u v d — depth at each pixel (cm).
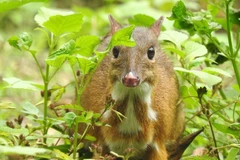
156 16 2105
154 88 1105
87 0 2594
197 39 1405
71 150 1050
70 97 1753
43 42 2230
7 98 1770
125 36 945
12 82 1088
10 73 1938
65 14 1037
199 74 1056
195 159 1056
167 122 1140
